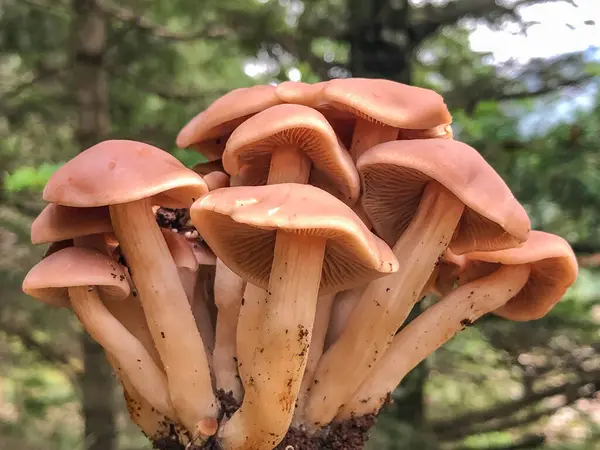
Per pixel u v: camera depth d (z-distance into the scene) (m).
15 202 0.53
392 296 0.20
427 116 0.19
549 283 0.24
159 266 0.20
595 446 0.62
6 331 0.65
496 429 0.62
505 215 0.18
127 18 0.59
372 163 0.19
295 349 0.18
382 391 0.21
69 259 0.19
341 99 0.19
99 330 0.20
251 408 0.18
